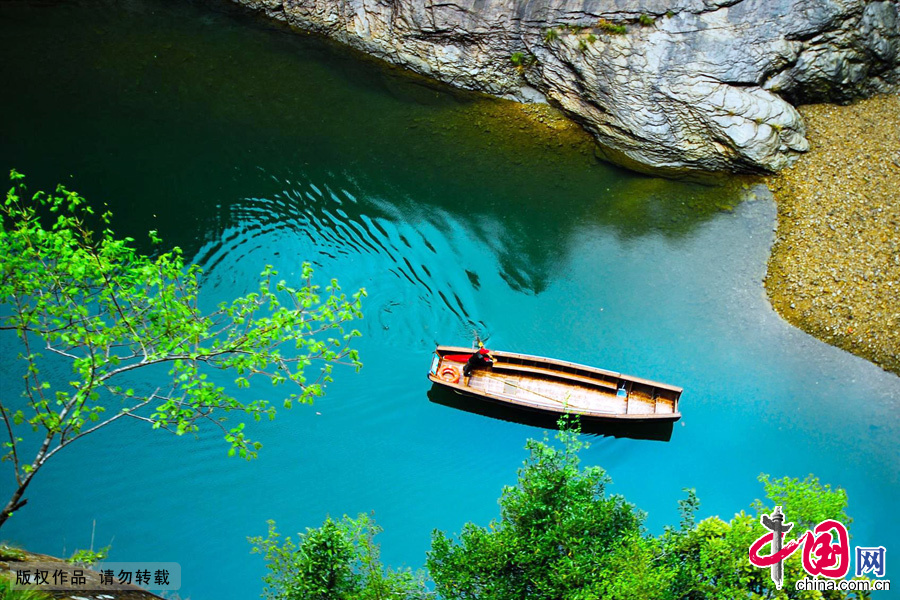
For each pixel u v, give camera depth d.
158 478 16.20
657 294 20.81
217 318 19.84
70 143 23.98
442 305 20.56
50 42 27.70
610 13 24.16
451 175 24.16
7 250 10.56
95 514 15.51
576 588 11.40
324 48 28.44
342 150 24.69
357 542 12.01
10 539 14.94
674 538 12.05
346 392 18.27
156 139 24.44
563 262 21.70
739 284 20.95
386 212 22.80
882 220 21.45
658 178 24.23
